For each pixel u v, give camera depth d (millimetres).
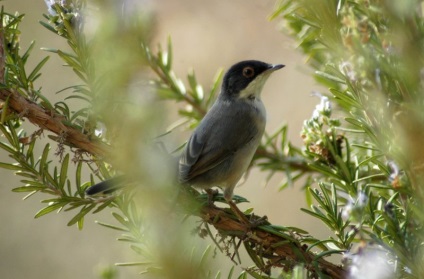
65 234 13922
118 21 3693
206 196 7547
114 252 13453
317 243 6336
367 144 7035
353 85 5574
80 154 7047
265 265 6742
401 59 4699
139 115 3494
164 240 3627
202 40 13594
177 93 9398
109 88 3684
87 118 6805
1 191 14156
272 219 13812
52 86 14617
